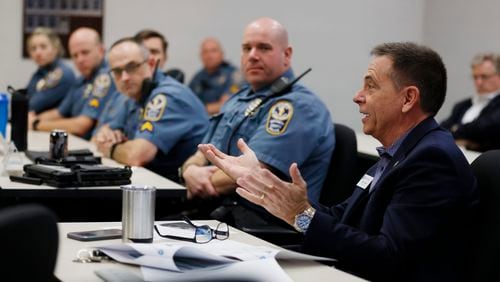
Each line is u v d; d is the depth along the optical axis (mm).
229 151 3068
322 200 2879
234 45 7074
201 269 1523
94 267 1568
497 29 6504
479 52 6691
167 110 3545
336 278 1559
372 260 1760
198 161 3301
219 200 3088
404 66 1916
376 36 7305
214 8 7012
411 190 1803
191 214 3152
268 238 2434
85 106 4941
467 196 1795
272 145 2865
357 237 1777
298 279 1543
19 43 6656
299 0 7129
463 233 1824
